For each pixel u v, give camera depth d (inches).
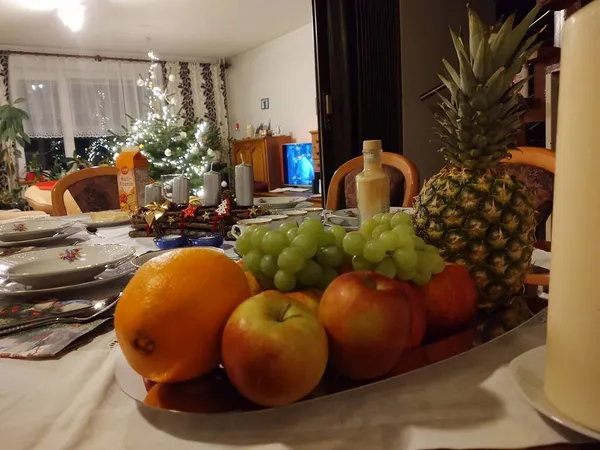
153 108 229.5
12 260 33.4
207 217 48.0
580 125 12.7
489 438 14.0
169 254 16.1
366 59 129.3
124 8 169.6
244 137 257.4
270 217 47.5
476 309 20.3
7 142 209.3
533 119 89.6
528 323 21.7
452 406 15.7
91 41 211.9
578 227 13.0
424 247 19.5
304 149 210.4
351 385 16.2
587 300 13.0
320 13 126.9
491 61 23.3
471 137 23.3
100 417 16.1
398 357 16.0
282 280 17.8
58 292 28.9
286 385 13.9
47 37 201.2
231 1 169.0
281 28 211.9
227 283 15.5
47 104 221.0
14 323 23.9
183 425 15.4
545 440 13.7
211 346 15.2
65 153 226.8
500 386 16.8
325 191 129.1
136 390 17.0
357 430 14.7
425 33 132.4
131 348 15.1
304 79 217.9
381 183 39.2
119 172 65.9
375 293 15.3
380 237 18.5
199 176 214.8
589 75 12.4
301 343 13.8
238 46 239.8
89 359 20.6
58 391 18.0
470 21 24.2
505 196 22.2
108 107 235.0
